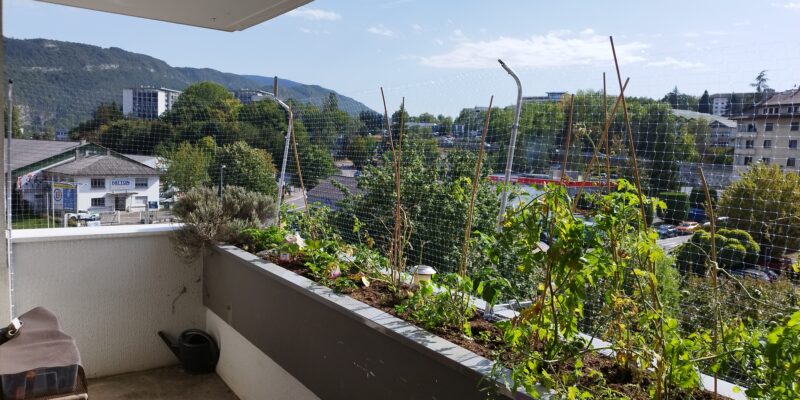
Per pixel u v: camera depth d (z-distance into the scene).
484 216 2.75
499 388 1.53
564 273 1.47
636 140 2.17
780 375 1.12
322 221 3.59
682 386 1.35
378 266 2.87
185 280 4.07
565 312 1.57
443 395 1.76
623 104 1.80
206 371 3.89
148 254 3.92
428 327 2.04
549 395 1.47
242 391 3.47
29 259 3.50
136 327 3.92
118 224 4.12
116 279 3.81
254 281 3.17
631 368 1.62
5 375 1.88
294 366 2.74
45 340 2.14
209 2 2.98
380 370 2.08
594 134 2.32
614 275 1.61
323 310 2.46
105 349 3.82
